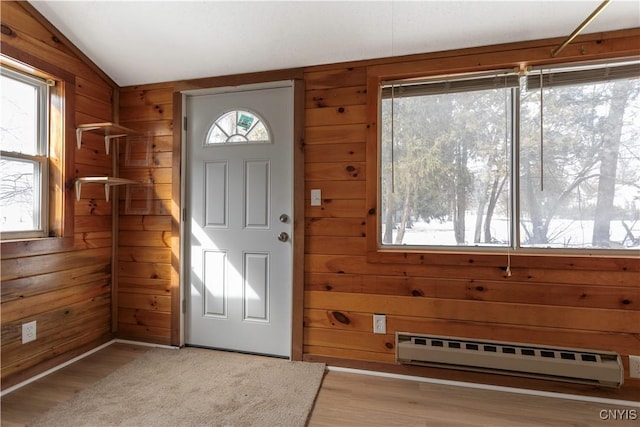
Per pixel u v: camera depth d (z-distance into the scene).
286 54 2.22
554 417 1.74
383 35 2.02
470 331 2.06
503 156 2.06
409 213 2.20
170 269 2.56
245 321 2.47
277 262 2.41
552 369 1.84
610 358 1.84
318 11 1.90
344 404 1.85
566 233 1.99
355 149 2.22
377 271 2.19
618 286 1.87
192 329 2.58
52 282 2.19
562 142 1.98
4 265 1.92
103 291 2.58
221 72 2.44
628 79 1.89
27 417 1.69
